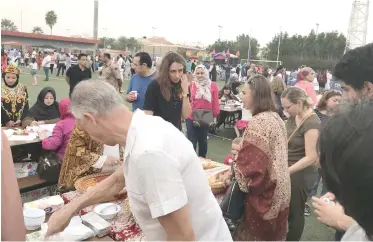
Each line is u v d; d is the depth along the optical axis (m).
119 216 1.73
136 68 3.91
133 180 1.11
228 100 7.79
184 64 3.11
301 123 2.61
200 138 4.76
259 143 1.98
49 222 1.47
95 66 19.84
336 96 3.26
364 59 1.54
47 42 30.92
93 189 1.55
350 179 0.71
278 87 4.21
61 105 3.21
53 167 3.13
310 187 2.65
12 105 4.14
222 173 2.37
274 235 2.08
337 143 0.74
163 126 1.19
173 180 1.07
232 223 2.06
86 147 2.24
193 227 1.25
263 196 2.03
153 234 1.20
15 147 3.60
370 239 0.75
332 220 1.28
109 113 1.16
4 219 0.82
